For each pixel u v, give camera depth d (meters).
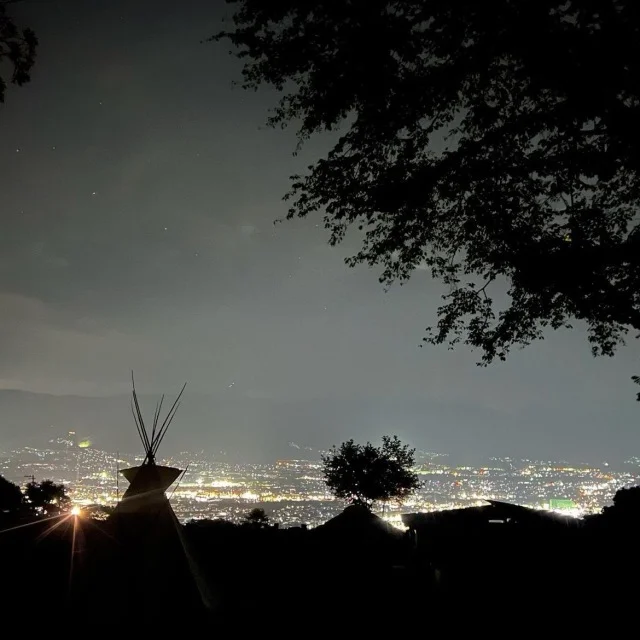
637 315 10.27
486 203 11.14
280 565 17.22
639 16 8.15
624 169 10.01
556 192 10.49
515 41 9.10
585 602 11.29
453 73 10.05
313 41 10.59
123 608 6.61
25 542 10.66
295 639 10.19
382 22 10.02
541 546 14.52
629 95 8.91
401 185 10.96
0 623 6.82
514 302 12.35
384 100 10.56
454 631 10.88
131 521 7.28
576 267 10.33
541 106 10.19
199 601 6.96
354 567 16.88
